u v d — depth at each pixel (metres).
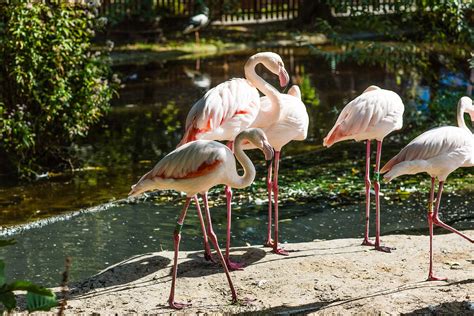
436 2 12.18
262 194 9.43
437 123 12.35
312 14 24.45
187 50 21.11
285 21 25.38
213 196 9.42
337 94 15.82
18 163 10.31
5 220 8.55
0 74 10.37
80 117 10.78
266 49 21.81
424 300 5.71
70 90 10.50
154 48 20.94
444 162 6.17
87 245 7.74
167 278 6.39
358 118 6.84
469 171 10.31
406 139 12.05
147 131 12.96
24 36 9.96
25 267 7.12
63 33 10.27
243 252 6.99
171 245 7.73
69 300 5.97
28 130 10.13
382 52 13.67
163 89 16.47
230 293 6.03
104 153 11.59
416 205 8.89
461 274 6.27
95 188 9.80
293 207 8.89
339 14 25.12
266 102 7.14
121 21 21.38
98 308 5.76
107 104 11.21
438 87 13.75
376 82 17.03
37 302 4.35
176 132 12.88
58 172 10.56
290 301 5.81
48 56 10.23
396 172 6.08
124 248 7.65
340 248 7.09
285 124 6.93
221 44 22.02
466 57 13.20
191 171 5.72
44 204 9.14
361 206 8.88
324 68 18.94
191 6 23.98
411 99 14.91
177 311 5.68
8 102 10.45
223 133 6.66
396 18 13.80
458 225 8.14
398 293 5.87
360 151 11.47
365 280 6.22
